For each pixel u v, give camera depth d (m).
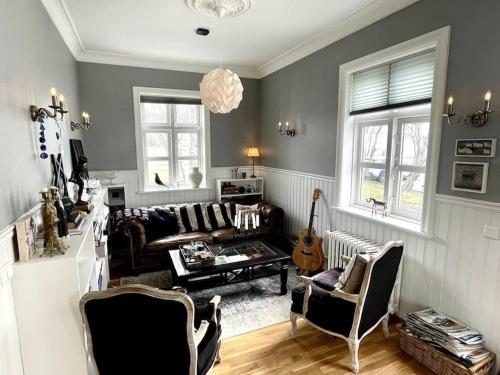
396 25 2.64
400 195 2.94
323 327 2.27
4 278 1.37
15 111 1.67
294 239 4.26
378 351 2.34
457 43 2.15
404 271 2.68
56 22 2.83
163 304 1.40
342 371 2.14
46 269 1.50
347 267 2.18
